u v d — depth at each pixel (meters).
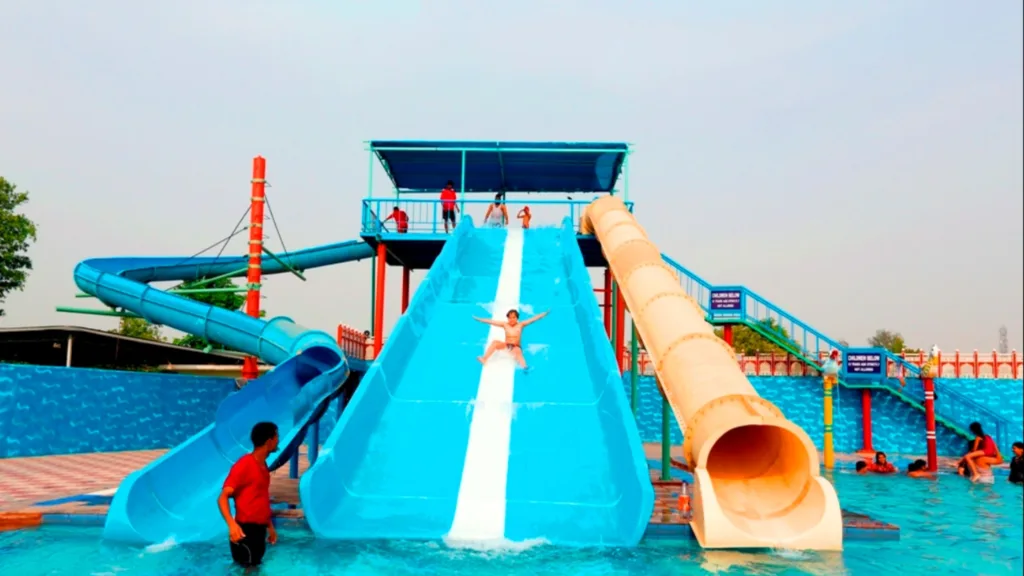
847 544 8.37
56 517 8.91
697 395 8.81
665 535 8.26
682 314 11.11
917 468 17.55
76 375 19.00
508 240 20.23
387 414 10.78
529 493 9.01
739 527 7.86
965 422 23.94
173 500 8.87
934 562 7.65
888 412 24.47
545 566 7.19
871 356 23.81
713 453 9.38
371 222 20.53
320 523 8.18
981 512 11.34
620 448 9.20
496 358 12.80
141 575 6.90
